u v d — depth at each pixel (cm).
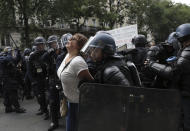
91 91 151
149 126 141
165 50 262
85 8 2306
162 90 139
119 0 2820
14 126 472
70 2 1672
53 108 437
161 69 230
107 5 2772
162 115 139
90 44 194
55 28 2841
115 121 146
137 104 142
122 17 2855
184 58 216
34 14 1680
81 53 250
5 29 1630
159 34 3550
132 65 198
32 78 512
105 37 189
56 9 1650
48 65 434
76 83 242
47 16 1695
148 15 3328
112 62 184
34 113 570
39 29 1836
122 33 507
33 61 503
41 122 495
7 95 577
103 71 179
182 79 221
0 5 1532
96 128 149
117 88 146
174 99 137
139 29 3269
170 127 138
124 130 145
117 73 170
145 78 272
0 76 575
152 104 140
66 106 273
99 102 149
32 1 1614
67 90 248
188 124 213
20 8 1596
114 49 189
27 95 745
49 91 439
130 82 182
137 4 2859
